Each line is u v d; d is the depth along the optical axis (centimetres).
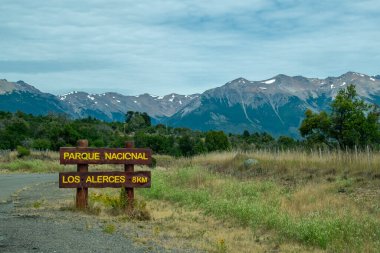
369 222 1201
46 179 2948
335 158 2303
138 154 1518
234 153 3303
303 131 3338
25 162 4084
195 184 2252
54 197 1941
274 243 1135
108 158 1500
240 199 1645
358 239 1059
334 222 1155
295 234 1166
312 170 2258
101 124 10375
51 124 7762
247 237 1209
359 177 1919
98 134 7156
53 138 5972
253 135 10312
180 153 5822
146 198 1956
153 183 2175
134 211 1445
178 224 1357
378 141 3195
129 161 1512
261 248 1078
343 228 1128
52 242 964
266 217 1343
